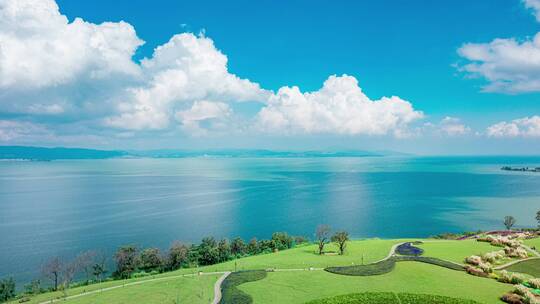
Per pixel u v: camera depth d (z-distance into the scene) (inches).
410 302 2593.5
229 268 3757.4
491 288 2871.6
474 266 3425.2
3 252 5398.6
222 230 6958.7
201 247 4682.6
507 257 3750.0
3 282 3602.4
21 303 3117.6
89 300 2915.8
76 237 6304.1
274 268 3644.2
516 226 7076.8
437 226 7180.1
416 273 3297.2
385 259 3794.3
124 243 5964.6
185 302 2760.8
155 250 4468.5
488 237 4672.7
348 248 4598.9
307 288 2972.4
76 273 4623.5
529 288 2778.1
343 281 3122.5
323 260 3922.2
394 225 7308.1
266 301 2699.3
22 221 7603.4
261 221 7721.5
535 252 3941.9
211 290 3026.6
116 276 4146.2
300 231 6939.0
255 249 5103.3
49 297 3184.1
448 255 3919.8
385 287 2942.9
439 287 2913.4
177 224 7411.4
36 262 4955.7
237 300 2709.2
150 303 2758.4
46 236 6348.4
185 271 3865.7
